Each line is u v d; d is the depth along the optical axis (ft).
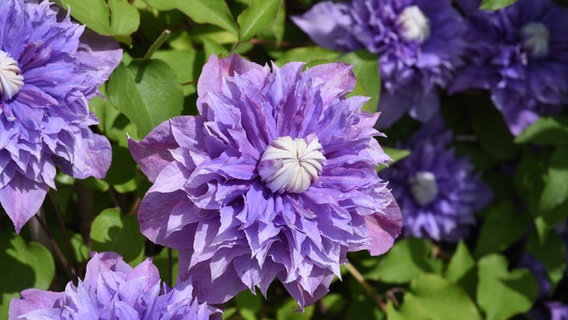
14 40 1.39
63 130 1.42
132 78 1.57
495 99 2.08
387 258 2.04
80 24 1.53
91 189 1.82
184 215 1.40
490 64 2.08
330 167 1.46
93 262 1.44
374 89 1.77
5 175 1.39
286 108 1.44
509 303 2.08
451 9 2.02
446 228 2.20
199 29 1.86
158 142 1.43
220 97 1.41
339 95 1.49
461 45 2.01
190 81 1.69
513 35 2.06
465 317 1.94
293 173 1.40
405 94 2.06
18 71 1.38
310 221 1.42
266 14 1.67
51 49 1.41
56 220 1.84
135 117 1.55
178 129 1.41
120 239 1.61
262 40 1.92
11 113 1.37
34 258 1.62
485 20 2.06
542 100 2.08
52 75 1.40
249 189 1.41
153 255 1.88
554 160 2.04
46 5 1.42
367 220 1.52
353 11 1.97
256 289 1.89
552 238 2.22
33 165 1.40
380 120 2.05
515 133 2.08
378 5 1.97
